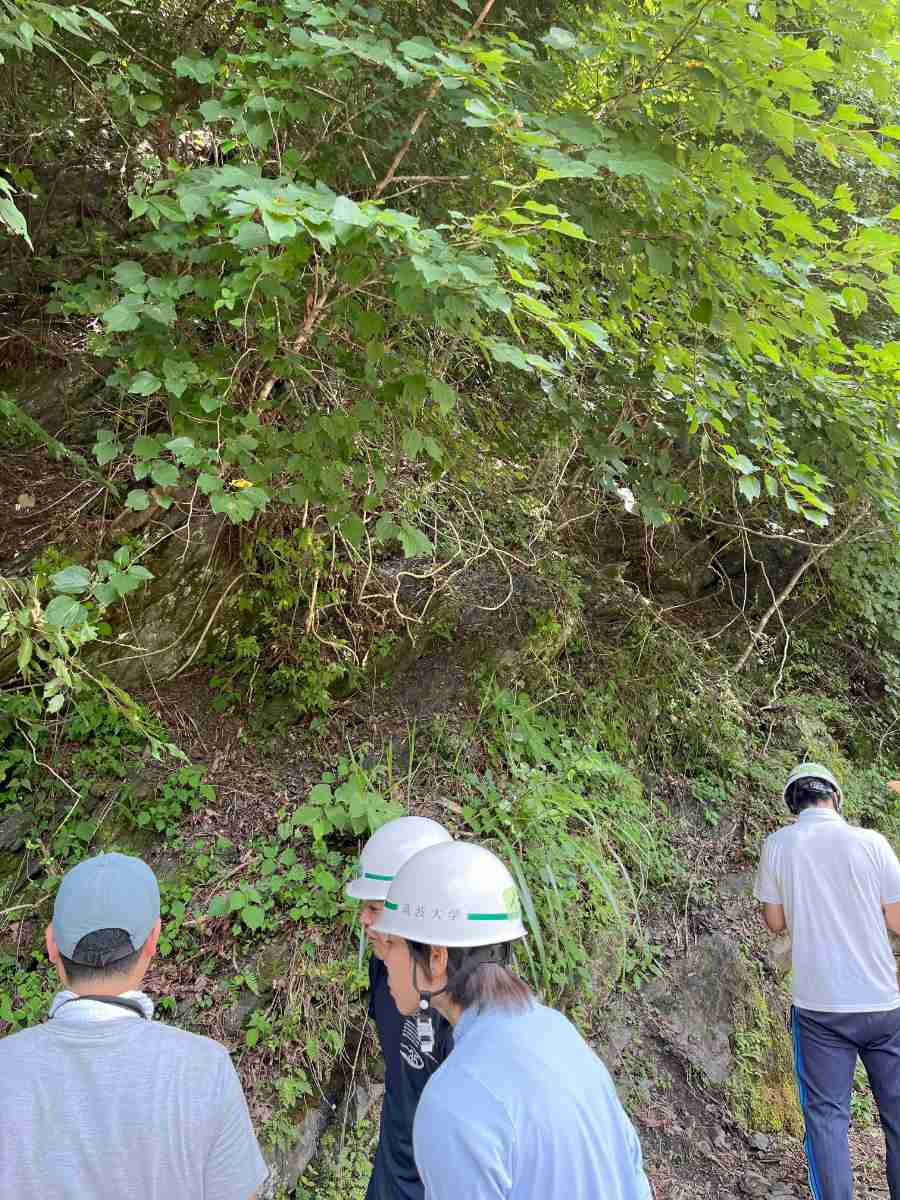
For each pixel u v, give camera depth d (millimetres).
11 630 2221
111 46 3326
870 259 2693
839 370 5039
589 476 5180
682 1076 3646
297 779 3646
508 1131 1144
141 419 4070
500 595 4613
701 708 4945
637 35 2662
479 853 1443
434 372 3447
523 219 1986
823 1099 2996
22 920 3051
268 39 2840
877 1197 3445
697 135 3172
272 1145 2666
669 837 4430
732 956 4047
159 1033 1354
